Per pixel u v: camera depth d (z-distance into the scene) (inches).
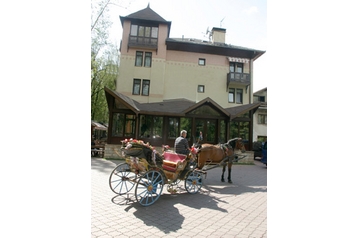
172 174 213.9
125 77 767.1
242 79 821.2
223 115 600.1
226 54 853.8
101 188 240.5
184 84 807.7
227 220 165.6
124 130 553.0
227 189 272.8
